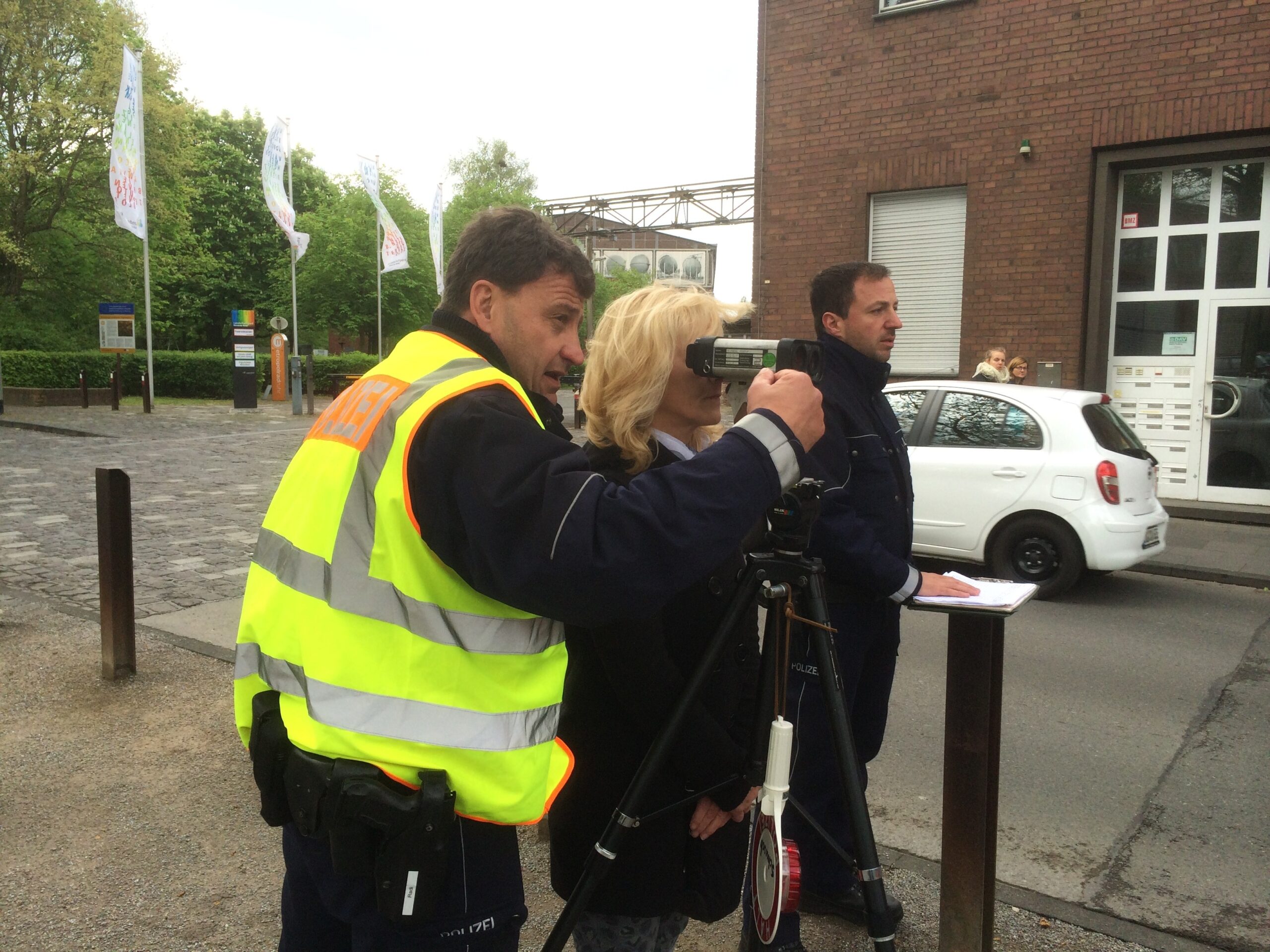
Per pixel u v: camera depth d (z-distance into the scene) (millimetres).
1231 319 9734
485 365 1344
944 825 2227
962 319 10633
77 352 25109
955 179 10523
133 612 4559
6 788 3416
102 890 2803
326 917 1473
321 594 1286
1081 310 10000
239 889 2828
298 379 21344
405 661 1251
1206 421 9930
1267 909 2820
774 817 1619
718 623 1660
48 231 26828
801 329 11703
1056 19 9828
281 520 1402
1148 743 4113
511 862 1361
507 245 1411
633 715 1593
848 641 2414
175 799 3357
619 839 1540
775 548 1674
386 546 1253
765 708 1676
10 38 23531
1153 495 6926
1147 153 9570
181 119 26688
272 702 1401
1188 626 5988
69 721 4016
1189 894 2898
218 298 40438
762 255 11867
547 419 1502
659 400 1699
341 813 1226
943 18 10445
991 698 2164
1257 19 8859
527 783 1302
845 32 11070
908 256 11070
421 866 1224
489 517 1179
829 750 2447
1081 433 6605
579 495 1196
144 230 19438
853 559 2258
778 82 11578
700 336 1709
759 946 1815
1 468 11750
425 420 1250
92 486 10469
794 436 1351
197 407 23375
